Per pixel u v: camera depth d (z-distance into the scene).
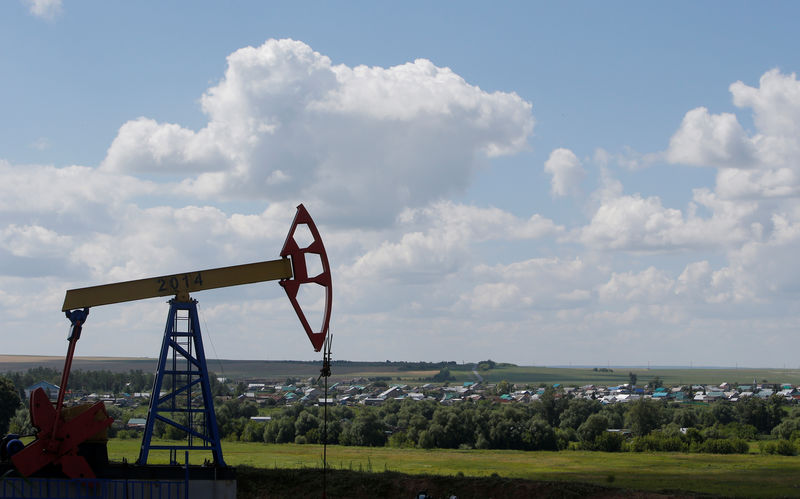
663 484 59.81
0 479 37.75
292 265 42.94
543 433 106.88
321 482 48.84
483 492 47.34
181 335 41.91
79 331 40.12
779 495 53.75
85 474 38.53
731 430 129.38
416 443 110.56
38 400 38.22
